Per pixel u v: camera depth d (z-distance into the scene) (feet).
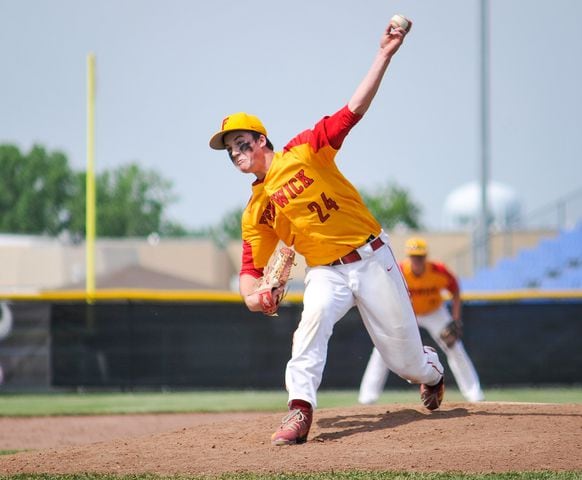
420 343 69.56
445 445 63.98
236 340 164.96
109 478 57.72
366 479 55.01
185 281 455.63
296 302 171.94
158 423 115.03
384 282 66.95
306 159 64.34
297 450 64.08
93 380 162.09
